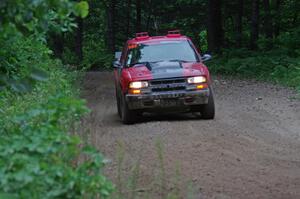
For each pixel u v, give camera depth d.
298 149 15.61
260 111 22.61
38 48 24.70
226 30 65.69
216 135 17.42
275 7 56.66
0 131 10.14
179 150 15.30
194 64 20.91
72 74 33.22
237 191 11.50
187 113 22.41
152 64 21.00
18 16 7.48
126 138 17.22
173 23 73.31
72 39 71.88
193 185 11.78
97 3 72.75
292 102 24.86
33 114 7.77
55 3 7.55
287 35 44.19
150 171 12.86
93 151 7.37
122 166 13.30
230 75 38.94
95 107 25.64
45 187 6.73
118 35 78.44
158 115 22.17
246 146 15.91
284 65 37.22
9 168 6.67
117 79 22.28
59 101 7.70
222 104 25.06
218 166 13.59
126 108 20.02
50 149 7.05
